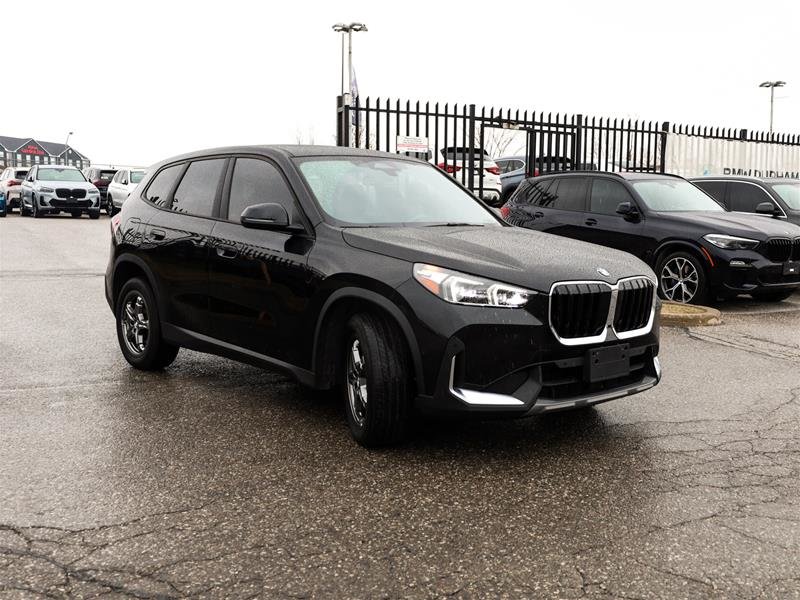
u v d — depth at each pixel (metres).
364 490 3.63
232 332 4.98
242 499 3.52
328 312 4.29
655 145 17.92
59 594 2.68
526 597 2.68
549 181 11.19
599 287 4.00
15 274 12.20
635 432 4.54
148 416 4.79
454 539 3.12
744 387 5.64
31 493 3.57
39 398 5.18
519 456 4.11
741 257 9.09
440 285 3.84
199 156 5.70
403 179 5.24
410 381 4.01
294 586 2.75
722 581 2.79
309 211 4.61
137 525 3.23
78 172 30.08
